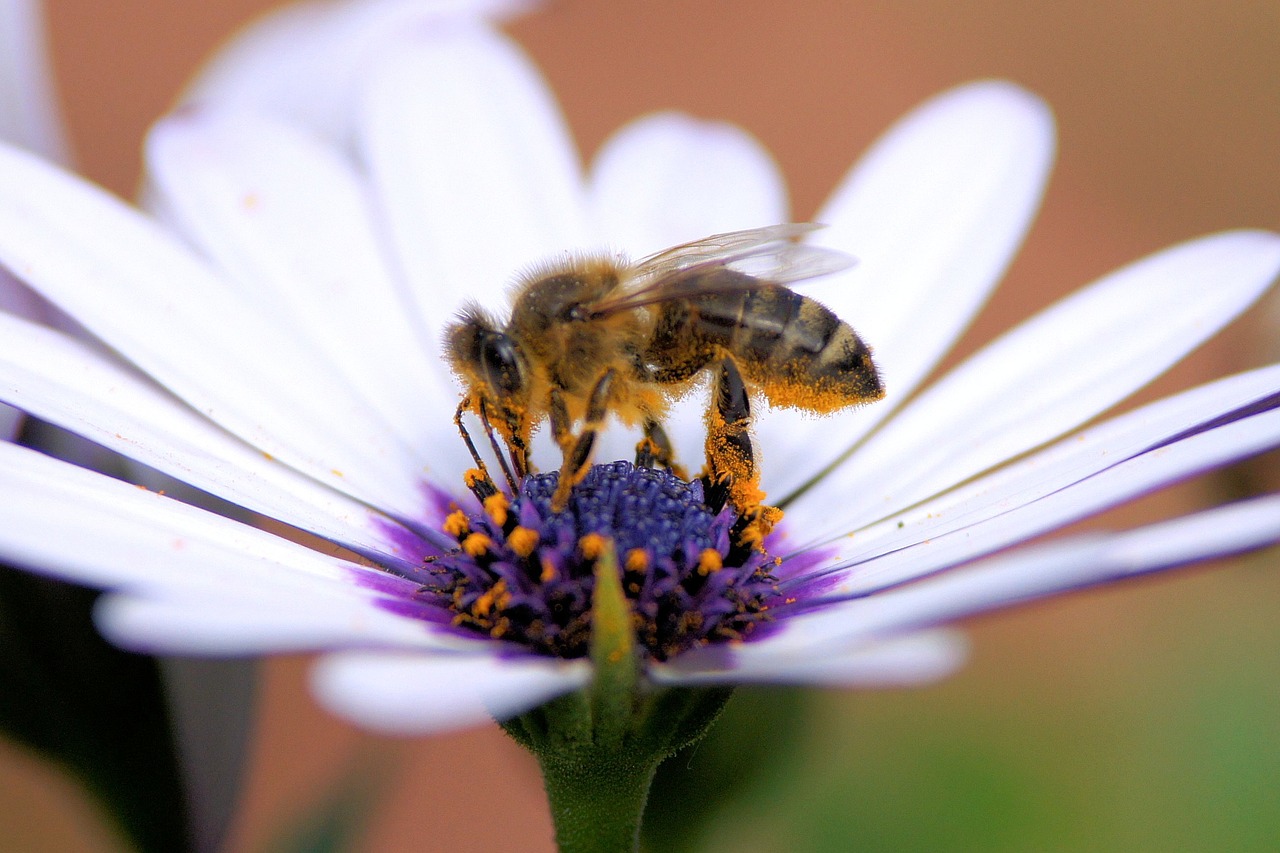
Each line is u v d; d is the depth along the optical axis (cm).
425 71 12
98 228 11
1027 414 11
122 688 11
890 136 12
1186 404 11
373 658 9
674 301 12
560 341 11
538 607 11
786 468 12
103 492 10
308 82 13
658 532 11
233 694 11
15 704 11
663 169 13
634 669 10
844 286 12
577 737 10
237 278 12
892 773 14
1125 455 11
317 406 11
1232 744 14
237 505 11
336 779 11
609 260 12
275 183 12
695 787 11
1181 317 11
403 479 11
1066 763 14
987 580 9
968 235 12
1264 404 10
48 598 11
